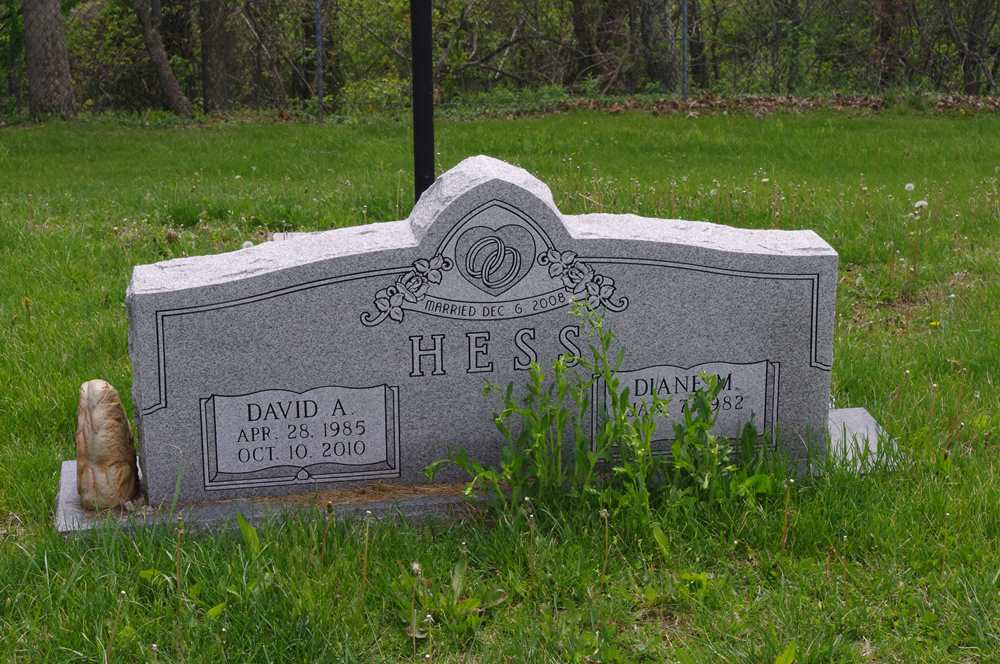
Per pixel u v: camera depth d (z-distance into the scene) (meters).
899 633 3.84
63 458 5.20
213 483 4.65
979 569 4.14
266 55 26.28
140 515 4.51
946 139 15.16
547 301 4.71
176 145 15.91
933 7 23.25
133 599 3.91
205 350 4.52
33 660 3.68
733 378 4.91
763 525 4.39
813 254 4.81
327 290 4.55
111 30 26.52
